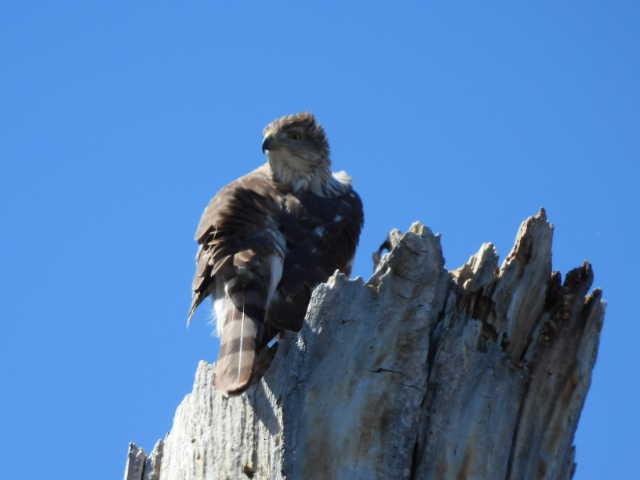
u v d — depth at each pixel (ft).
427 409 35.37
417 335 35.24
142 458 39.19
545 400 37.17
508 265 37.58
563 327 37.99
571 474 37.37
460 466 35.06
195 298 40.70
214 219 41.45
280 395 34.17
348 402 34.37
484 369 36.37
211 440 35.50
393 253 35.50
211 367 36.96
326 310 34.83
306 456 33.68
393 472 34.19
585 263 38.75
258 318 37.52
